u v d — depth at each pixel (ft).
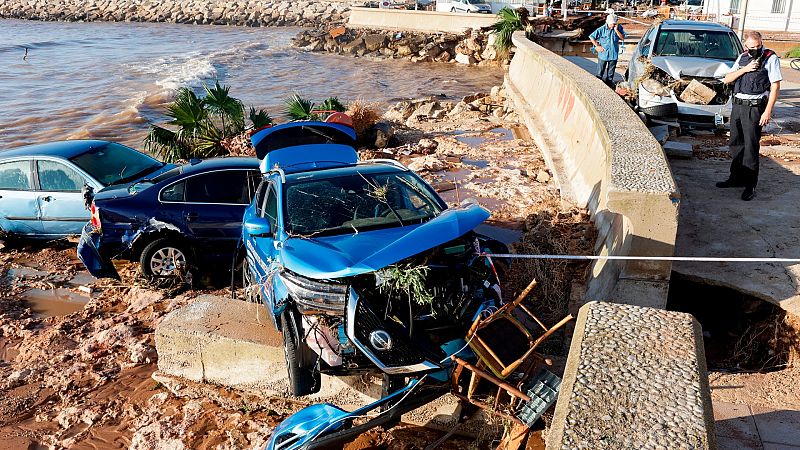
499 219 31.09
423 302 15.80
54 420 20.16
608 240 23.17
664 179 19.74
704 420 9.29
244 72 118.42
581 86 37.99
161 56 135.85
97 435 19.19
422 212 20.34
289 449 14.42
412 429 17.48
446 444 16.76
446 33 142.41
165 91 95.04
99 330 25.73
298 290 16.85
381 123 52.19
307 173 22.02
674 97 40.42
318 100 88.89
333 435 14.61
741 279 20.74
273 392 19.76
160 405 20.36
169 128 71.97
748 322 20.52
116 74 111.65
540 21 112.47
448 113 66.54
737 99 27.32
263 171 23.59
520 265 24.81
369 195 20.77
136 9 240.73
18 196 34.73
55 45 155.22
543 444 15.03
